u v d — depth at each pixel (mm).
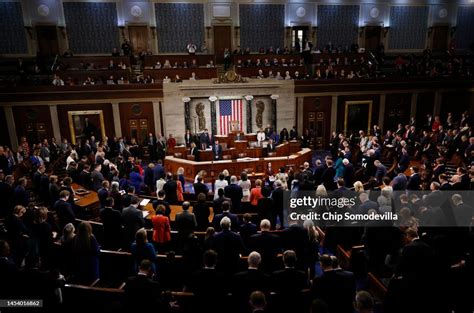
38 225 6246
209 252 4406
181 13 22375
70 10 21312
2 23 20703
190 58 21156
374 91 20391
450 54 23672
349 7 23734
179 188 9312
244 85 18953
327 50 22922
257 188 8617
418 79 20531
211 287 4328
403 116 21109
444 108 21375
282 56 21375
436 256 5184
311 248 5941
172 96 18719
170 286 5957
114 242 6852
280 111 19750
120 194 7617
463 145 13008
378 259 6250
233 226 6410
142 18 22062
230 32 22969
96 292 4734
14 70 20422
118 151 16797
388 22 24297
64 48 21609
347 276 4199
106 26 21859
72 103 18000
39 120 17828
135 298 4012
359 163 14719
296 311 4273
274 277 4363
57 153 15797
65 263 6312
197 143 17047
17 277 4629
